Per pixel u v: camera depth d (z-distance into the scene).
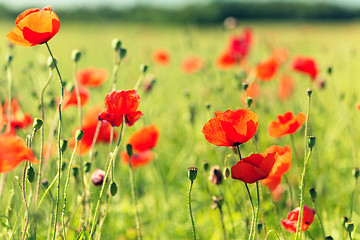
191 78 7.17
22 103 3.42
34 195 1.87
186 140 5.32
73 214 2.25
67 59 9.95
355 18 34.78
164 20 31.52
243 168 1.71
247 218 2.47
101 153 3.64
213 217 3.26
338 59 6.55
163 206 3.73
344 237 2.60
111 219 3.27
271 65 3.66
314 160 4.10
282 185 3.29
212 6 30.39
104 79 3.33
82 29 32.66
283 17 38.19
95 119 2.87
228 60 5.10
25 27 1.84
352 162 4.20
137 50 10.40
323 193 3.45
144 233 3.41
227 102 4.77
